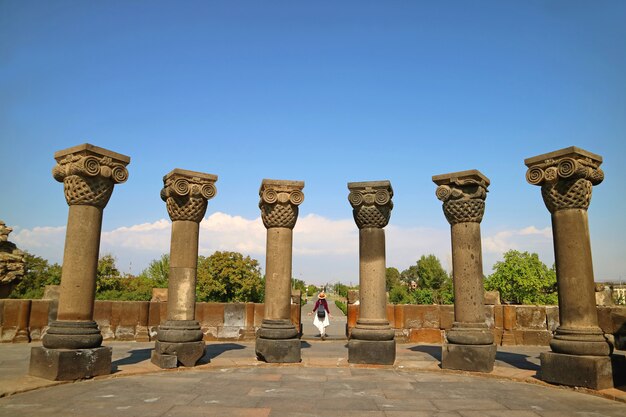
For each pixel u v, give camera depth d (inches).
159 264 1549.0
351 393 299.0
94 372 331.3
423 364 415.8
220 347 534.0
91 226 346.9
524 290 1583.4
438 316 596.4
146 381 327.9
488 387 326.0
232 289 1514.5
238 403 264.7
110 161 354.9
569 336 332.5
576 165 339.9
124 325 585.3
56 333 324.5
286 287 437.7
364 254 438.9
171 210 411.8
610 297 618.8
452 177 413.7
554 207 357.1
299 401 273.1
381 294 430.6
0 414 232.5
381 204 433.7
